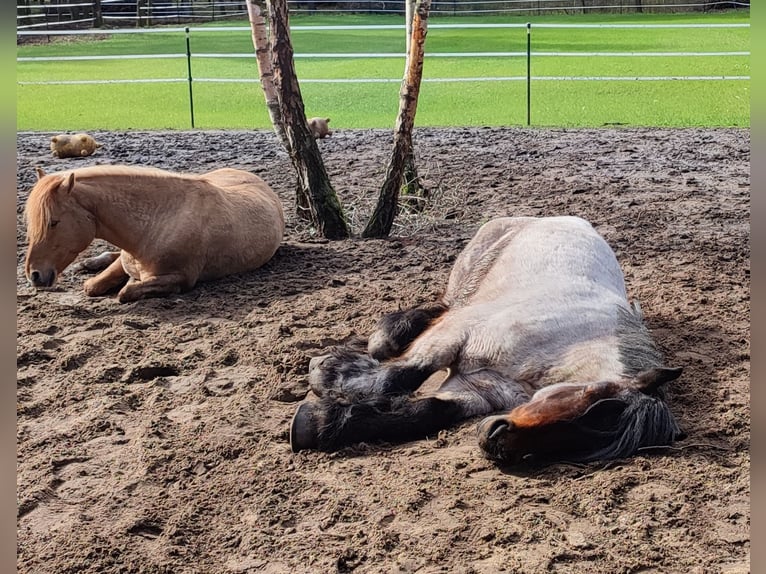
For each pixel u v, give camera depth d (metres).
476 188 9.98
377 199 8.84
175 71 22.45
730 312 5.75
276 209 7.32
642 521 3.36
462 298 5.08
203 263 6.62
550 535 3.30
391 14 43.25
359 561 3.25
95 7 36.41
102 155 12.20
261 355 5.29
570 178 10.41
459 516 3.48
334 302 6.18
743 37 28.16
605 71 21.03
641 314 4.76
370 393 4.32
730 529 3.30
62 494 3.86
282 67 7.82
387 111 16.38
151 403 4.74
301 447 4.10
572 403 3.75
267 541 3.41
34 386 5.02
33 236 6.05
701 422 4.19
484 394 4.31
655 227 8.12
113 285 6.73
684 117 15.00
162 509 3.70
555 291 4.48
